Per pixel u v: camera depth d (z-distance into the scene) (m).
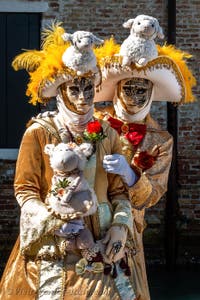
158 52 7.84
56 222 6.55
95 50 7.82
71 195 6.55
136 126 7.86
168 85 7.87
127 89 7.77
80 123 6.88
